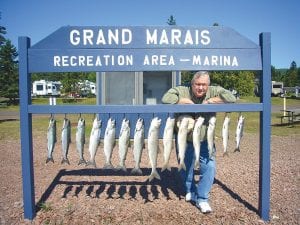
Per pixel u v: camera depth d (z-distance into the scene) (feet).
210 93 19.63
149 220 18.98
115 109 18.29
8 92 173.47
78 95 198.90
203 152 19.54
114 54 19.10
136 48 19.12
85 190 24.29
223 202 21.85
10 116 98.32
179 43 19.17
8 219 19.22
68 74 196.65
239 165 32.27
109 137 17.81
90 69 19.10
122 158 17.87
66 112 18.44
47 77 272.31
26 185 18.99
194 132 17.89
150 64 19.17
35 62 18.93
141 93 45.75
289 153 39.11
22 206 21.16
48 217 19.38
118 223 18.66
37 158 35.24
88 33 19.04
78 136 18.15
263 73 18.98
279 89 256.93
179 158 18.25
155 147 17.81
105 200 22.16
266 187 19.16
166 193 23.62
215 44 19.25
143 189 24.57
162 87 46.24
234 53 19.27
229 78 154.40
